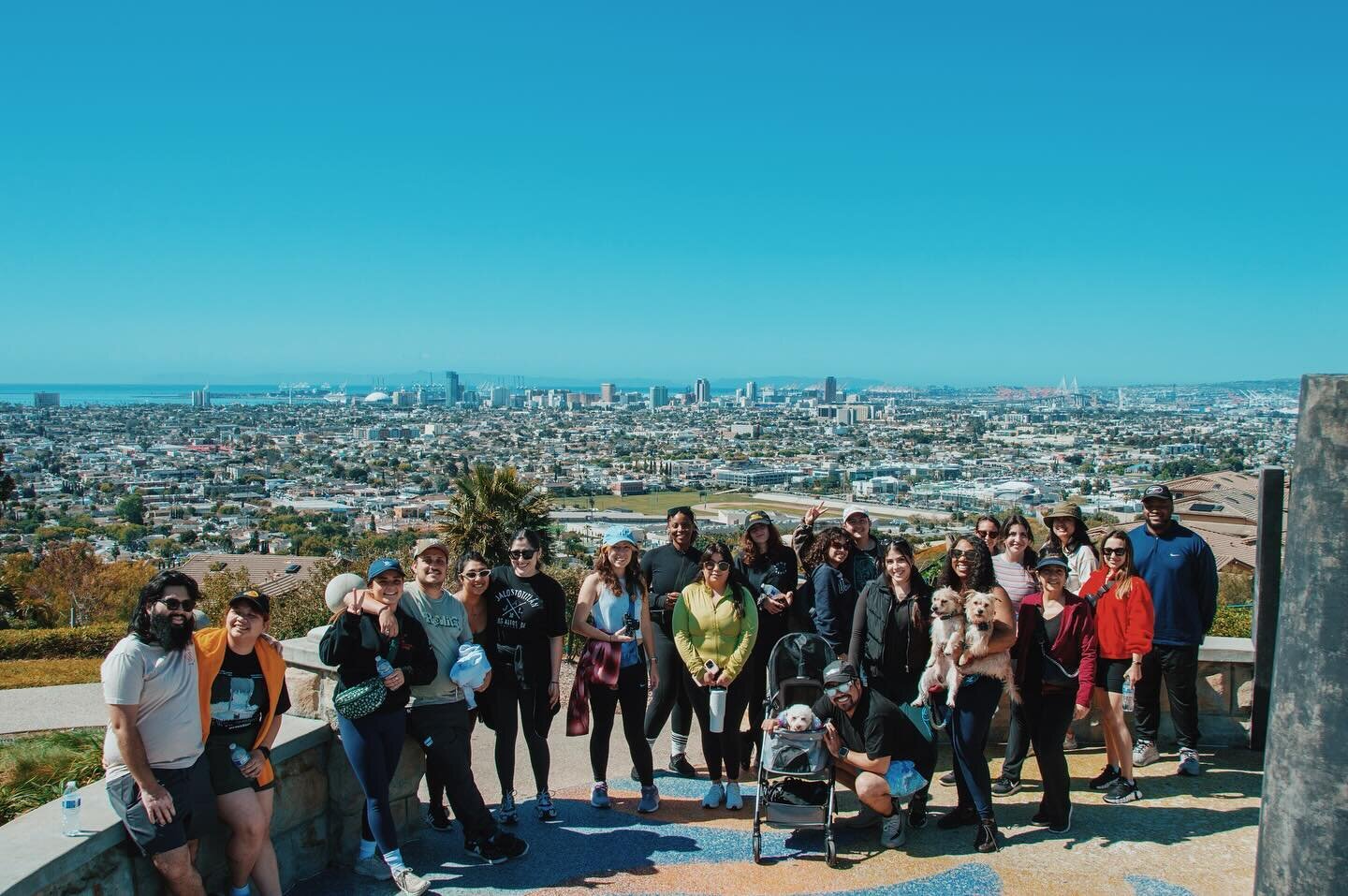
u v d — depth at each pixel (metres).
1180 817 4.95
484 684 4.39
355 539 70.12
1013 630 4.61
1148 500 5.58
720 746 5.29
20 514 84.75
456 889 4.23
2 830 3.40
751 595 5.31
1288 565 2.98
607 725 5.24
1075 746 6.29
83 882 3.33
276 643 4.02
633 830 4.95
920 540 34.19
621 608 5.21
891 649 4.91
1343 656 2.78
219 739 3.80
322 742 4.50
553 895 4.16
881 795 4.58
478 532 15.24
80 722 9.58
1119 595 5.16
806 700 4.89
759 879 4.31
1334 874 2.79
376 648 4.19
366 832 4.43
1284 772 2.94
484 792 5.81
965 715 4.63
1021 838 4.75
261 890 3.95
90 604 26.55
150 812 3.45
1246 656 5.95
